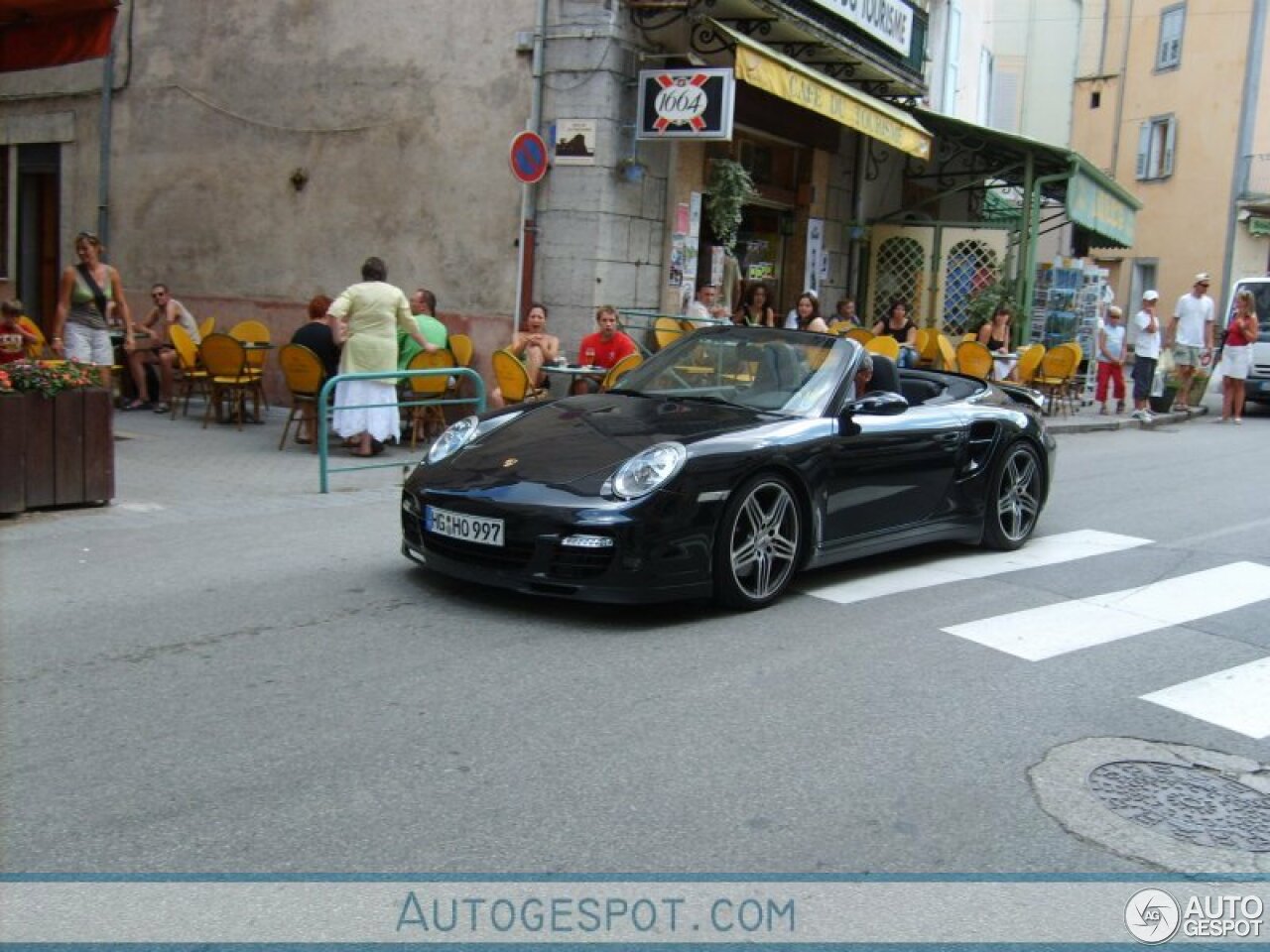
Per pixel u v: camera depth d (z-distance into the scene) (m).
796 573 6.17
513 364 9.95
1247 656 5.48
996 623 5.85
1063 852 3.50
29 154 16.42
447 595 5.86
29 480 7.51
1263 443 14.79
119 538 6.96
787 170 16.53
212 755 3.86
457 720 4.23
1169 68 33.91
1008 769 4.07
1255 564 7.42
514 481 5.50
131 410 13.20
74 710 4.21
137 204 15.42
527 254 12.51
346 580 6.11
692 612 5.75
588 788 3.73
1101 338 17.30
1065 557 7.47
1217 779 4.08
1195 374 18.52
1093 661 5.31
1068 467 11.91
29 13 10.68
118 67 15.34
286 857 3.24
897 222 18.16
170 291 15.24
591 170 12.12
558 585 5.27
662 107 11.80
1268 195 31.45
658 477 5.33
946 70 21.58
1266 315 19.69
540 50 12.27
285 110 14.12
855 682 4.85
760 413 6.20
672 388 6.70
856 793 3.80
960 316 17.89
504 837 3.40
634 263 12.70
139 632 5.14
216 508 7.97
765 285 16.55
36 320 16.81
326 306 11.50
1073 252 24.94
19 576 6.04
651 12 12.23
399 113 13.31
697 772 3.89
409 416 11.09
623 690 4.61
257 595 5.79
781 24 13.27
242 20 14.33
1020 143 16.89
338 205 13.84
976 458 7.16
